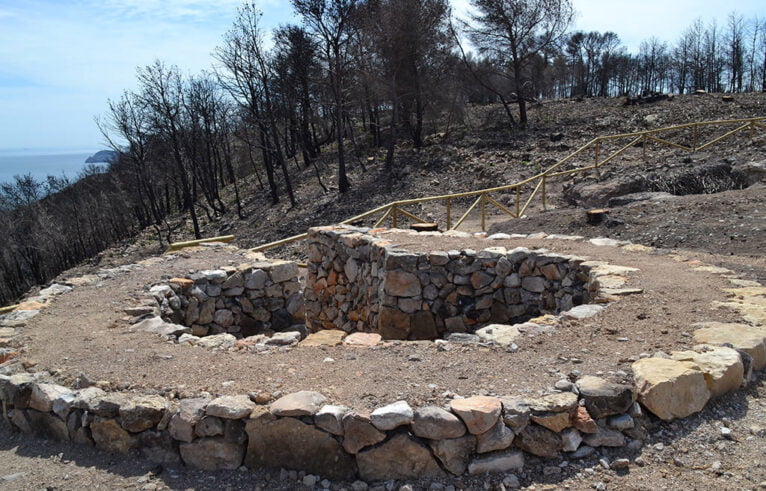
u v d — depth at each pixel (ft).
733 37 123.54
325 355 12.17
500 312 19.69
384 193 69.77
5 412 11.68
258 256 24.50
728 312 13.41
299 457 9.26
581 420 9.32
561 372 10.68
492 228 39.22
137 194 122.93
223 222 90.84
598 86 171.22
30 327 14.88
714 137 57.16
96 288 18.79
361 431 8.99
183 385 10.73
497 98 126.21
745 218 28.02
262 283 21.98
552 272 19.03
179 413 9.69
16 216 112.47
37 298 17.70
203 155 113.60
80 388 11.09
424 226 26.58
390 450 8.97
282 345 13.11
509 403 9.33
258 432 9.36
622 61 157.38
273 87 89.10
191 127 102.58
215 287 20.81
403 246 20.95
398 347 12.51
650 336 12.26
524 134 80.02
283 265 22.53
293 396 9.73
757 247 24.20
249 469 9.45
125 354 12.60
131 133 106.11
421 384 10.28
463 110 96.43
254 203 93.66
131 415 9.86
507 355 11.73
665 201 34.24
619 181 42.57
